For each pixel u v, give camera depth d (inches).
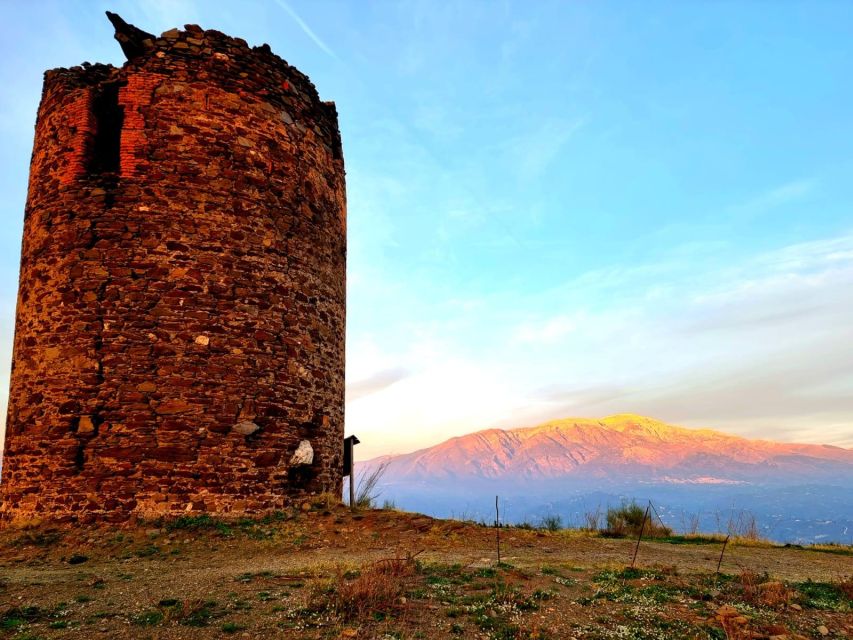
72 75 535.2
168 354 470.3
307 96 600.7
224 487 465.1
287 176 555.5
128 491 445.4
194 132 512.1
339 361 603.8
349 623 219.8
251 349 499.5
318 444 544.4
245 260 510.6
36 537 412.2
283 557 377.1
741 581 314.8
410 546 410.6
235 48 546.6
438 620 228.1
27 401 475.5
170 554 382.9
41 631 204.4
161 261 483.2
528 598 260.5
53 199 502.9
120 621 216.8
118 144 534.0
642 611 250.8
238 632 207.8
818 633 239.9
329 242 600.7
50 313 478.9
